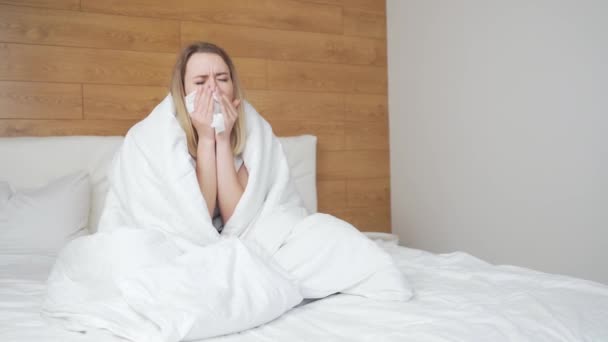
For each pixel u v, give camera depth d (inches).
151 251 43.3
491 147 93.8
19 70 84.4
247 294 38.8
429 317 38.8
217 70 55.9
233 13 101.1
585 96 76.3
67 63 87.7
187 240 48.9
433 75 107.0
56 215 72.0
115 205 56.4
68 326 38.1
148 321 36.1
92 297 41.8
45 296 44.3
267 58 104.6
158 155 53.1
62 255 45.9
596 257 75.2
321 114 110.7
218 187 55.9
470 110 98.3
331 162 112.1
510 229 90.4
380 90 119.0
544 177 83.7
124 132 92.2
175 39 96.0
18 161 77.9
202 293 37.3
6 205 70.4
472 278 52.2
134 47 92.7
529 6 85.4
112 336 36.3
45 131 86.4
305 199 99.9
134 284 37.4
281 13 106.0
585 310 40.0
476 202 97.7
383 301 44.7
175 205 52.3
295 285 43.0
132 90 92.7
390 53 119.0
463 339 33.7
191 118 55.9
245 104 60.9
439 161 106.3
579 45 76.9
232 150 58.1
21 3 84.4
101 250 43.5
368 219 116.8
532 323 36.7
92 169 82.5
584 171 76.7
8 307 45.1
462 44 99.6
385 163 119.6
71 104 88.0
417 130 112.0
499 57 91.5
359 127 115.7
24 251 68.4
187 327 34.1
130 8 92.3
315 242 47.9
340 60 113.2
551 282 48.6
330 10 111.7
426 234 110.5
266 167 58.2
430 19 107.2
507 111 90.3
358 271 45.9
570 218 79.3
